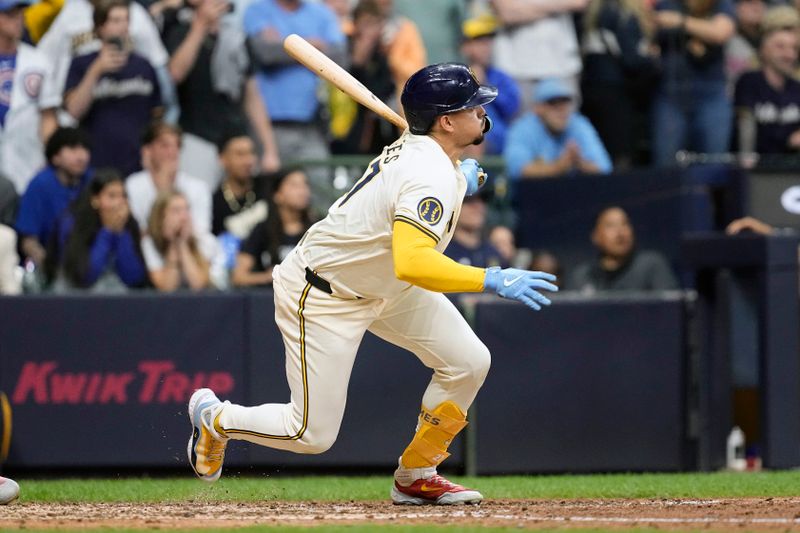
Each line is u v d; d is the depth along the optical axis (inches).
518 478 959.6
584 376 1016.9
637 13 1342.3
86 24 1186.0
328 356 595.5
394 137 1291.8
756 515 589.9
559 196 1253.1
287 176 1127.0
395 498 670.5
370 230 579.2
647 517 580.7
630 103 1352.1
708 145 1347.2
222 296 984.9
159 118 1216.2
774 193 1192.8
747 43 1370.6
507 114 1359.5
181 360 979.9
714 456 1040.8
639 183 1207.6
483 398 994.1
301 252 601.3
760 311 1013.8
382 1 1286.9
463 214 1209.4
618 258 1200.8
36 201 1109.1
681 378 1035.9
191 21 1226.0
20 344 968.3
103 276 1093.8
